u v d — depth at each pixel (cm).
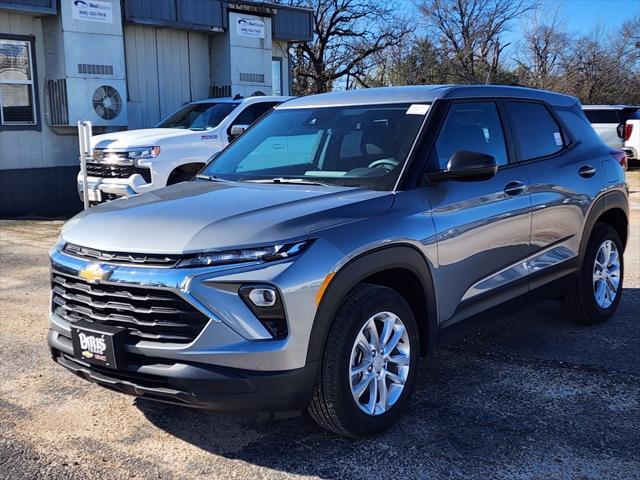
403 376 368
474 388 424
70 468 331
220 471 328
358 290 344
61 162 1348
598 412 388
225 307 303
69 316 353
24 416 391
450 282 392
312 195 366
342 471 326
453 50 3412
